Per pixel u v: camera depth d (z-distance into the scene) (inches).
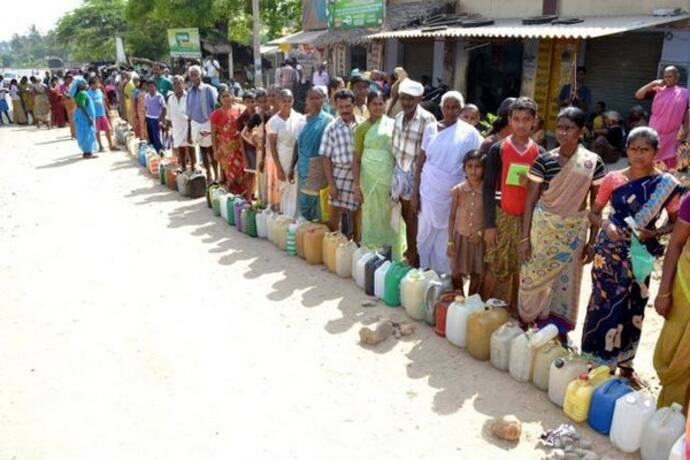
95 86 575.5
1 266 261.6
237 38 1246.9
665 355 141.0
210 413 155.3
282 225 278.2
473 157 188.4
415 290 201.8
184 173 386.0
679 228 133.3
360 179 240.8
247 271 253.4
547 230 166.4
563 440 140.3
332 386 167.2
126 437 146.3
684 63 453.7
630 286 155.4
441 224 213.0
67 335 197.0
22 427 150.8
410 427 149.4
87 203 371.9
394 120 236.4
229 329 200.7
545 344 164.4
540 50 546.6
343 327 201.9
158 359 181.2
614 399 141.7
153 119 489.1
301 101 811.4
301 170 276.4
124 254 275.7
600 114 476.7
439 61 658.2
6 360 181.9
